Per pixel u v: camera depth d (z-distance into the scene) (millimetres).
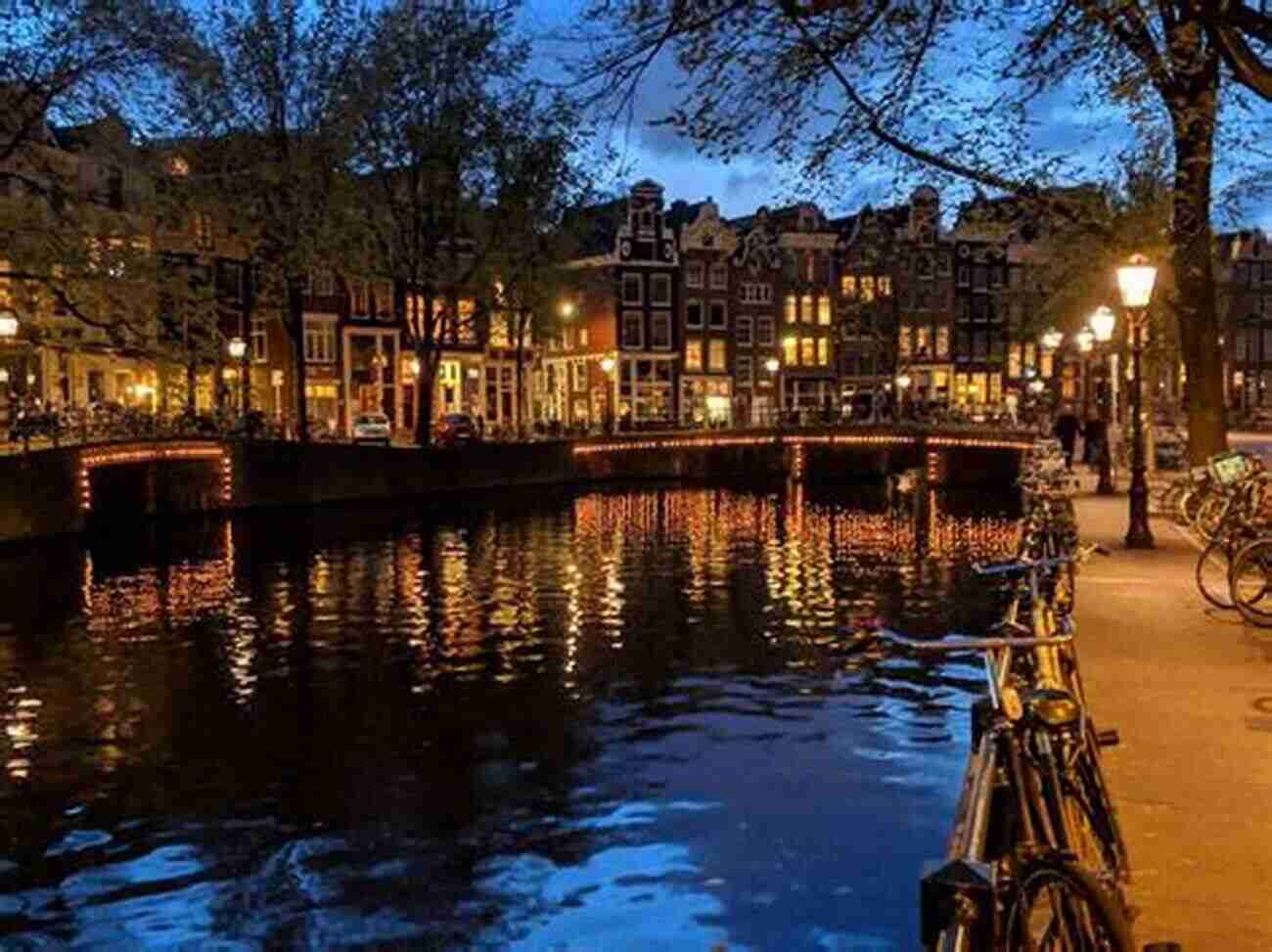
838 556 34219
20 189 33594
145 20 30719
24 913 10695
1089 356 45938
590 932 10031
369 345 67500
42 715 17094
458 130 46344
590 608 25688
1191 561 17375
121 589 27875
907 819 12328
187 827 12656
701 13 8539
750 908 10328
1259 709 9102
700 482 63656
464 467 52125
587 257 77875
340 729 16234
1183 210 13156
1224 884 5820
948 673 18734
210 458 42500
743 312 80000
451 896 10820
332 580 29422
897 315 79875
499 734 15867
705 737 15484
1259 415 72375
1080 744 4359
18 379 48375
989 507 50375
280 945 10016
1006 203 13148
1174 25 10406
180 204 40531
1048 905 3379
